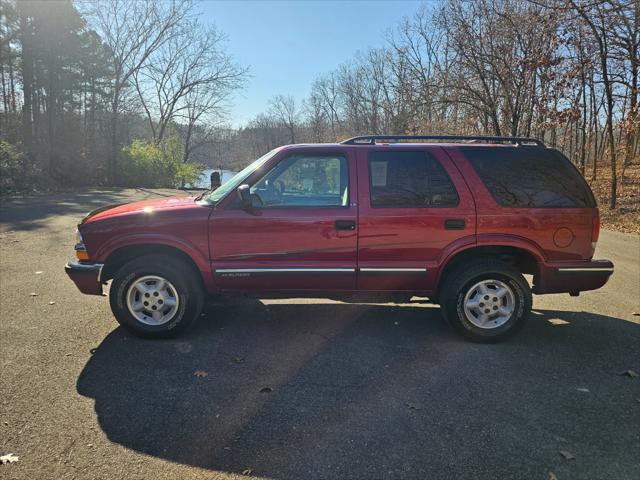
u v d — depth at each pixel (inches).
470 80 731.4
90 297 207.3
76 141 1083.3
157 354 149.6
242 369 140.1
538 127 665.0
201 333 168.9
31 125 1021.8
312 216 156.9
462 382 133.8
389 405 120.5
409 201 158.7
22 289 217.3
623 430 110.9
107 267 162.7
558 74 608.7
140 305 159.8
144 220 157.1
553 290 165.0
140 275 157.2
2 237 346.3
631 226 503.2
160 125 1583.4
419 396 125.4
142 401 120.4
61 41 1018.1
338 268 158.9
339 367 142.6
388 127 1072.8
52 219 443.5
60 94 1101.7
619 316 197.8
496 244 158.9
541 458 99.5
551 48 586.2
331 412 116.8
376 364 145.1
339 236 157.5
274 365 143.2
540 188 161.3
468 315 161.3
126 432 106.5
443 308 164.9
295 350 154.9
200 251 157.8
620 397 126.9
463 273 159.5
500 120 779.4
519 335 172.7
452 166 160.4
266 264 159.0
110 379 131.8
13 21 947.3
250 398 123.0
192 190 1034.7
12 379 130.4
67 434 105.2
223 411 116.4
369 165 160.6
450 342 164.1
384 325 180.7
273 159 161.5
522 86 683.4
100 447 100.7
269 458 98.2
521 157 163.2
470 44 691.4
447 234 158.6
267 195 161.9
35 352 148.8
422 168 160.6
